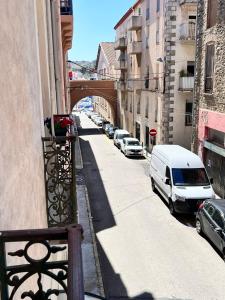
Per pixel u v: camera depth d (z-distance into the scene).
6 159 2.58
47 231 2.01
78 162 24.25
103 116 58.03
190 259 10.62
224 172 15.62
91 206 15.53
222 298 8.69
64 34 19.33
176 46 23.47
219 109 15.83
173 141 24.67
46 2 8.93
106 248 11.43
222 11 14.93
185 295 8.83
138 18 30.73
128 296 8.82
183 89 23.39
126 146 26.98
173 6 23.00
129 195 17.09
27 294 2.19
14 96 3.03
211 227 11.02
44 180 5.65
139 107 32.41
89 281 9.45
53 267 2.11
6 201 2.48
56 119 7.30
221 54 15.28
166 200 14.99
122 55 38.06
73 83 43.31
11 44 2.96
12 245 2.62
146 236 12.30
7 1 2.84
